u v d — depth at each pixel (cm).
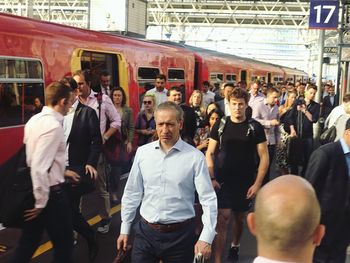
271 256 171
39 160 387
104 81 801
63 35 823
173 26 4212
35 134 391
